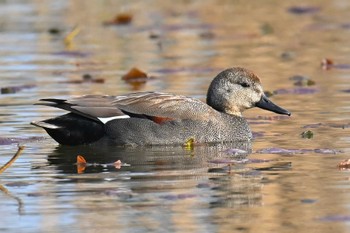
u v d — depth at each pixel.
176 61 23.64
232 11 32.88
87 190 11.95
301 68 22.41
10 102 18.36
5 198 11.65
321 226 10.35
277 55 24.50
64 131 14.76
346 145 14.47
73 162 13.65
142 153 14.33
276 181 12.30
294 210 10.97
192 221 10.60
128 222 10.59
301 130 15.78
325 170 12.85
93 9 33.03
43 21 30.45
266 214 10.83
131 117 14.91
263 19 31.09
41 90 19.77
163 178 12.55
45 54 24.84
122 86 20.22
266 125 16.39
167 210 11.03
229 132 15.23
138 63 23.41
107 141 14.84
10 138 15.25
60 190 11.98
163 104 15.11
